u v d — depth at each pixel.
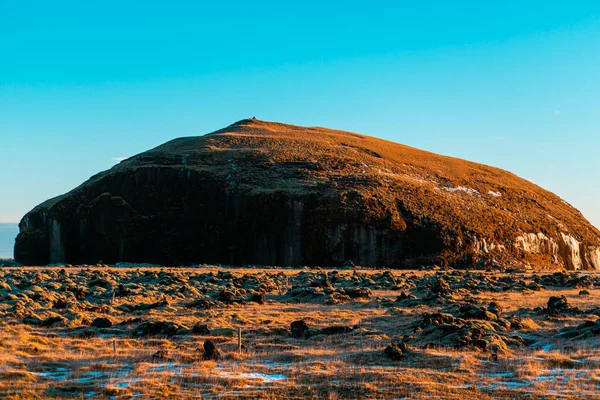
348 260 118.00
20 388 19.38
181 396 18.84
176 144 168.75
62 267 107.50
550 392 19.06
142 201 141.25
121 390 19.25
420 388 19.52
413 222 124.19
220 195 133.88
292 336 31.50
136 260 134.38
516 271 98.81
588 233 152.25
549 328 32.72
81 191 147.62
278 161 148.12
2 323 34.06
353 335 31.27
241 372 22.03
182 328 32.09
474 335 27.88
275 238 123.62
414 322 34.59
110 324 34.59
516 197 158.12
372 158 159.38
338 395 19.00
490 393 19.19
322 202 124.75
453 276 76.75
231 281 67.81
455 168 171.25
